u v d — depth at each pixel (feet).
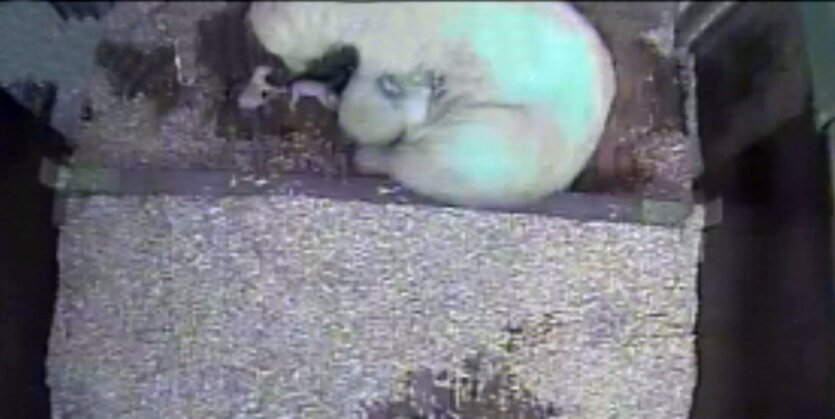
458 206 3.71
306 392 3.46
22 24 3.60
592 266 3.68
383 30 4.02
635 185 3.83
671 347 3.59
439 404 3.46
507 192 3.75
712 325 3.64
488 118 3.84
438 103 3.89
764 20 4.01
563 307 3.62
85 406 3.42
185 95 3.93
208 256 3.61
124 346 3.49
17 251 3.42
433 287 3.61
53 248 3.61
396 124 3.85
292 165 3.78
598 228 3.73
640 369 3.55
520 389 3.50
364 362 3.50
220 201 3.68
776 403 3.40
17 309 3.38
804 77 3.68
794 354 3.40
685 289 3.67
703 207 3.81
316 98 3.93
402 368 3.50
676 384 3.54
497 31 4.01
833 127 3.43
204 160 3.79
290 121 3.88
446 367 3.51
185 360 3.48
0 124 3.41
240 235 3.64
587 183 3.82
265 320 3.54
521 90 3.93
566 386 3.51
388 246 3.65
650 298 3.66
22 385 3.34
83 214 3.67
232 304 3.55
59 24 3.84
